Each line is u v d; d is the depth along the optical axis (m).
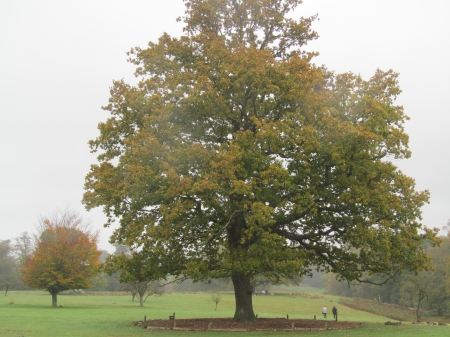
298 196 18.98
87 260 48.50
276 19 23.56
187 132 22.20
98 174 20.86
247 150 19.38
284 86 20.09
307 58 21.67
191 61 23.66
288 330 20.80
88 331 20.97
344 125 18.38
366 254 22.61
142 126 21.31
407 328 23.19
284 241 18.53
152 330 21.16
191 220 19.70
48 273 45.78
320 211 21.31
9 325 24.11
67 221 53.16
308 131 18.78
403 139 19.58
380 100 20.30
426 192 21.58
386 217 20.61
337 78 20.78
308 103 19.62
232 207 19.59
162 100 20.69
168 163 18.70
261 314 48.31
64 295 78.38
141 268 20.98
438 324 28.66
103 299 66.69
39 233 59.22
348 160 19.12
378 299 86.38
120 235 21.39
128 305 52.84
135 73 23.03
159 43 23.39
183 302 65.31
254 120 19.75
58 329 22.12
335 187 20.41
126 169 19.50
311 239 22.95
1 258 91.19
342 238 22.42
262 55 20.73
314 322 24.59
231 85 20.62
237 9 24.38
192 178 18.92
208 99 20.00
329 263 23.36
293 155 19.77
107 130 21.34
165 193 18.20
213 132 23.19
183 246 20.67
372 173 19.12
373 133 18.06
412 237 20.94
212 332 19.89
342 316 50.09
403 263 21.52
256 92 20.48
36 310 39.12
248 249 19.28
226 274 19.73
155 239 18.50
